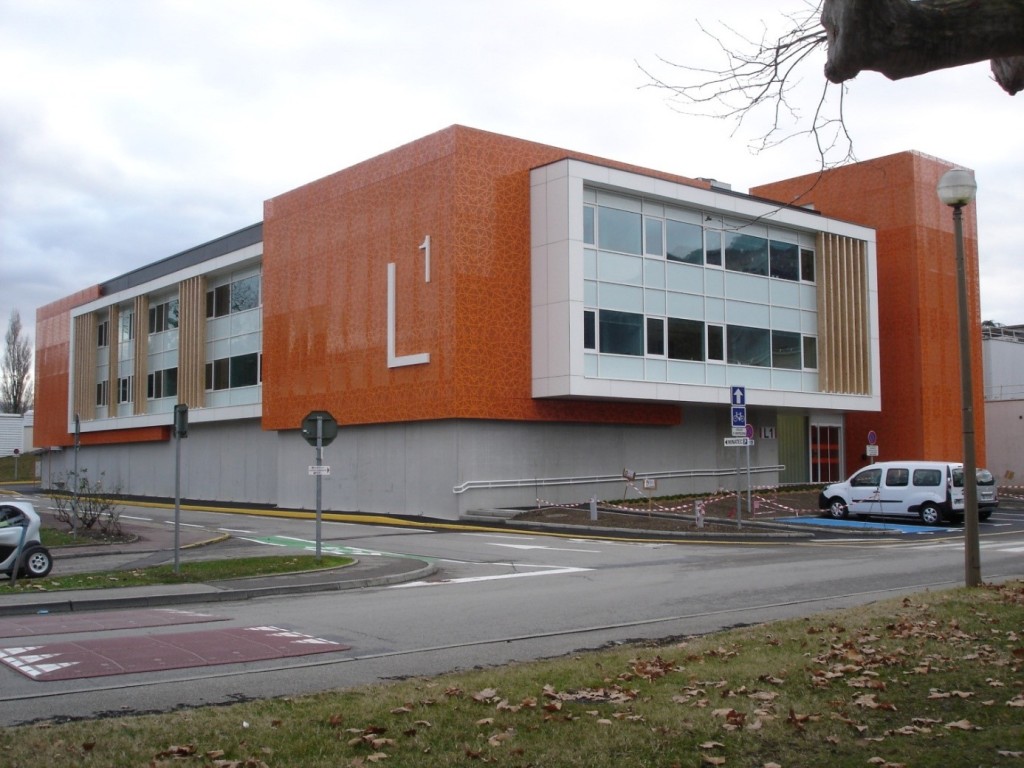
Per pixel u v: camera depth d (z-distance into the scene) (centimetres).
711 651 868
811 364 3844
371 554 2045
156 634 1087
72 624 1177
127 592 1432
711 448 3741
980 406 4466
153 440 5166
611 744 578
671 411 3575
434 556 2056
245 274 4491
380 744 587
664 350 3334
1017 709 634
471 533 2680
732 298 3569
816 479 4106
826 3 518
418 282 3200
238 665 904
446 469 3116
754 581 1526
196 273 4716
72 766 550
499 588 1513
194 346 4753
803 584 1478
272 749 579
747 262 3641
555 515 2928
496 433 3147
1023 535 2555
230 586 1516
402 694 724
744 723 621
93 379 5906
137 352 5350
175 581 1568
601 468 3397
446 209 3089
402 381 3244
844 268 3912
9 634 1094
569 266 3062
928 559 1856
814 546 2278
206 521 3175
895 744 569
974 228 4512
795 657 823
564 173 3088
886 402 4256
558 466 3284
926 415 4159
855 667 771
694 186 3394
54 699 767
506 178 3167
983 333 5797
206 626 1153
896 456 4216
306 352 3738
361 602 1380
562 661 864
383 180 3375
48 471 6469
